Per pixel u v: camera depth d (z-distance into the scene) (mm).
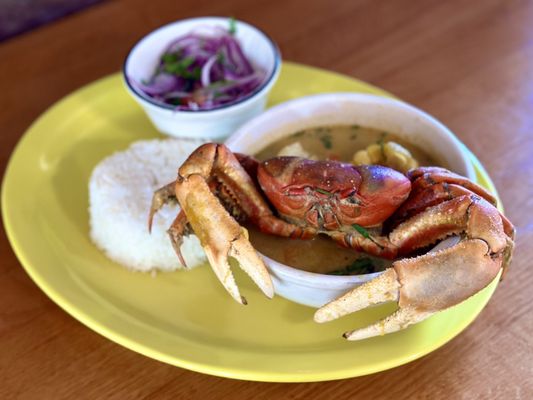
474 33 375
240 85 319
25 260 257
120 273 263
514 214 276
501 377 218
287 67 351
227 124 304
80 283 253
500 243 197
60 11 478
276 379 210
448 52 365
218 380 223
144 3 411
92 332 240
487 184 269
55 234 280
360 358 213
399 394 216
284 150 270
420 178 229
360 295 196
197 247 263
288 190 224
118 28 394
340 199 221
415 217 219
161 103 298
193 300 250
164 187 240
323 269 235
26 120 341
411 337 219
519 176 292
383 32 382
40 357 232
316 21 393
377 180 218
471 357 225
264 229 240
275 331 234
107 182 283
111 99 345
